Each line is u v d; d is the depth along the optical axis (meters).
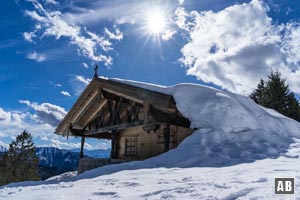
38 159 39.19
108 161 12.79
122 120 16.89
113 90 14.33
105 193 5.22
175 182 5.82
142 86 13.57
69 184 6.98
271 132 12.00
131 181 6.37
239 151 9.57
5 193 6.38
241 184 4.87
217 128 10.91
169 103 12.20
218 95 11.88
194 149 9.83
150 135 15.84
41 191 6.00
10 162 37.22
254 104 13.90
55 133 18.20
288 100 30.22
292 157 8.79
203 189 4.78
